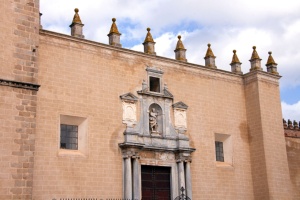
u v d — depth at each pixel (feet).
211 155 129.49
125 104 116.88
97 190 106.73
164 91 125.29
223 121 135.54
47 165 100.83
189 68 132.67
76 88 109.60
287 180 136.87
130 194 110.11
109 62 116.98
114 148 112.06
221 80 139.23
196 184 123.75
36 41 94.53
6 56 89.56
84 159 106.52
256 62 142.51
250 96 141.69
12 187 84.07
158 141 119.85
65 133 108.58
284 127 153.28
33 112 90.07
